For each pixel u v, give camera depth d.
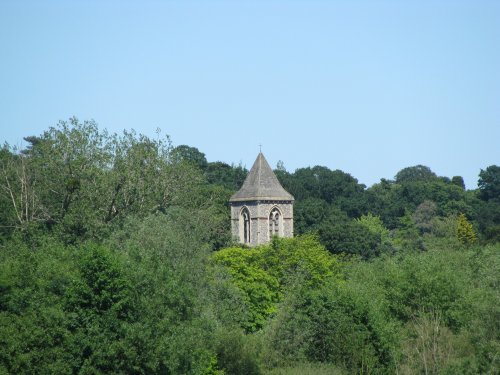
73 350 51.06
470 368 59.00
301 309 72.94
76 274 53.97
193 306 59.62
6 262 58.09
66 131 96.12
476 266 100.06
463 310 77.31
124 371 51.81
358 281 95.25
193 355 55.72
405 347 71.94
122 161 96.25
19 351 50.91
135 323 52.31
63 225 85.06
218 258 94.56
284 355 69.75
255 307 86.50
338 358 69.31
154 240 71.06
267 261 100.38
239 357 66.00
